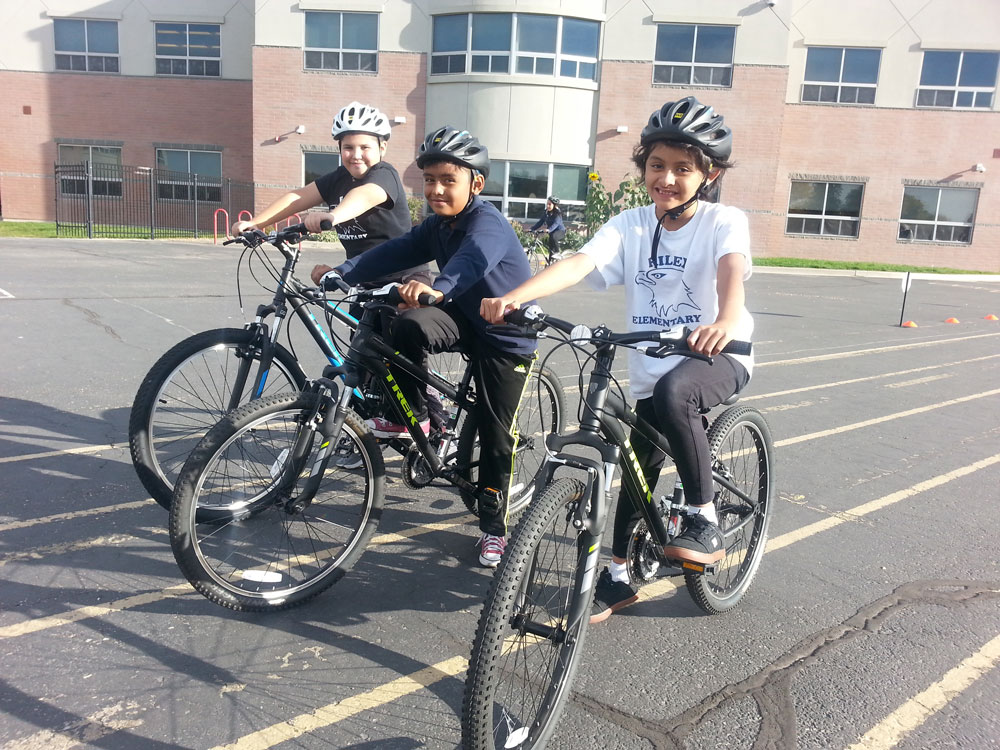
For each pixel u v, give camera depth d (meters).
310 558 3.37
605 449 2.36
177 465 3.65
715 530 2.70
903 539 3.99
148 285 10.71
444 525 3.90
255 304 9.73
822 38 21.97
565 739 2.37
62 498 3.83
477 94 21.08
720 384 2.66
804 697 2.63
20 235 18.81
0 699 2.37
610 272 2.87
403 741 2.31
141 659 2.63
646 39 21.28
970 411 6.82
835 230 23.05
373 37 21.62
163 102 24.00
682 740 2.38
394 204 4.05
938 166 22.28
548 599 2.48
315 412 2.84
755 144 21.64
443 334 3.16
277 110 22.12
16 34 23.75
